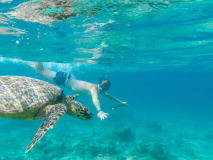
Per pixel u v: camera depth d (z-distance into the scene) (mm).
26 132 18188
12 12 7875
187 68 35531
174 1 6969
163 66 31672
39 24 9383
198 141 17453
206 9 7816
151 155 12141
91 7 7379
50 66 29312
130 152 13078
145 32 11086
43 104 4410
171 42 13906
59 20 8844
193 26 10148
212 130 22719
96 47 15070
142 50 16812
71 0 6742
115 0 6820
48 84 5285
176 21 9297
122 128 18359
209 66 31469
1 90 4320
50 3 6977
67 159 11672
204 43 14391
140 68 35188
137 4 7172
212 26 10156
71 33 11047
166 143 16000
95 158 11750
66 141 15672
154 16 8547
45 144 14109
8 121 21812
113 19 8797
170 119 32344
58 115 3764
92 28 10109
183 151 14320
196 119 33375
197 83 120250
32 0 6738
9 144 14734
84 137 16578
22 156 12117
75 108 4922
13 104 4062
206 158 12797
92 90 9031
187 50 17188
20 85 4648
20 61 25562
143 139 16547
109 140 15508
